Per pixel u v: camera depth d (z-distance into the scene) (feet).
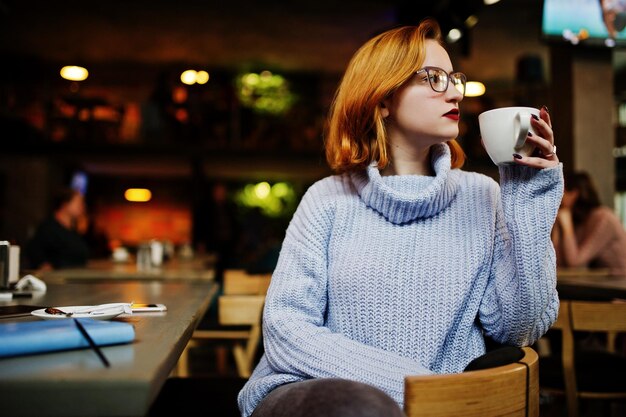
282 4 27.55
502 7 26.73
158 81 36.52
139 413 2.40
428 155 4.82
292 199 44.21
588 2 17.19
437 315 4.20
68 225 19.77
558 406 12.11
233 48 33.96
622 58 30.76
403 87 4.52
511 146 3.76
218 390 5.76
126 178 44.24
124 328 3.21
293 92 39.19
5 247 6.80
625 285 8.80
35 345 2.86
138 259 15.88
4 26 31.01
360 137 4.65
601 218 14.49
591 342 10.67
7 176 34.91
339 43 32.83
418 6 21.26
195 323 4.64
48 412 2.39
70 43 33.45
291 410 3.14
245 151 35.27
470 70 35.88
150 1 27.58
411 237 4.43
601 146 20.66
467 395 2.84
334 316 4.35
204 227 36.35
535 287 3.93
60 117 35.35
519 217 3.91
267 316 4.22
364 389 3.03
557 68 21.43
